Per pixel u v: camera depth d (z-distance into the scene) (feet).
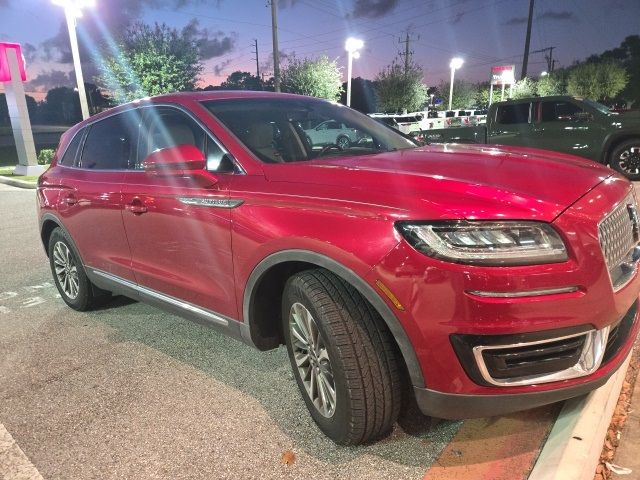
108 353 12.41
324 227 7.61
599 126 33.60
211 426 9.25
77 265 14.51
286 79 119.65
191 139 10.60
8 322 14.80
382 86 137.28
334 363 7.66
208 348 12.42
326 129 11.25
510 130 36.94
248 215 8.70
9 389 10.94
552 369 6.92
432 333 6.81
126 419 9.60
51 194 14.71
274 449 8.52
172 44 80.79
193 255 10.10
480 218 6.68
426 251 6.69
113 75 79.30
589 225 6.83
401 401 7.89
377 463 7.99
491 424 8.72
